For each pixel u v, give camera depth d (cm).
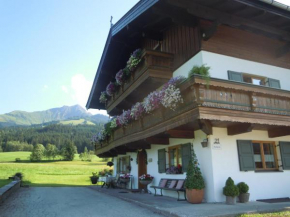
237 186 832
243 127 810
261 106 802
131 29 1204
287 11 863
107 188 1673
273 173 945
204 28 937
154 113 945
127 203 966
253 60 1027
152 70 1055
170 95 770
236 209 704
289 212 698
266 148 983
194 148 934
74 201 1059
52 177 3441
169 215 693
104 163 7100
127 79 1331
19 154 9444
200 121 758
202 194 833
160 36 1215
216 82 721
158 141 1089
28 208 883
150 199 997
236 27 992
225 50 965
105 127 1638
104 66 1609
